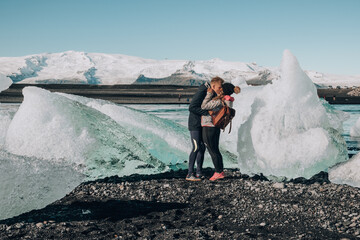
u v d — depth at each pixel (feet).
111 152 21.95
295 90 21.99
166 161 26.66
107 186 19.60
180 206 16.17
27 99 20.93
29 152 19.60
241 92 29.86
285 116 21.54
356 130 44.16
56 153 19.85
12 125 20.33
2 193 14.82
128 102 251.60
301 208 15.30
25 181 15.55
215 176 20.93
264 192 17.94
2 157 15.75
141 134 27.07
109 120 23.35
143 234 12.80
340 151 21.85
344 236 12.26
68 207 16.17
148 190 18.81
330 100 267.18
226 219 14.35
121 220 14.35
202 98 20.29
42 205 15.96
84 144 20.67
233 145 27.53
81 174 17.93
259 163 21.47
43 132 20.03
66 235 12.72
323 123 22.16
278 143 21.08
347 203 15.81
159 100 287.48
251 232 12.86
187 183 20.34
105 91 608.60
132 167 22.61
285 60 22.91
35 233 12.93
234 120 28.14
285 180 20.86
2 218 14.67
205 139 20.56
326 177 20.99
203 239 12.17
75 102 22.49
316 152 20.83
